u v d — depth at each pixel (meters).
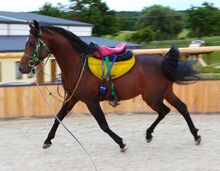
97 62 5.05
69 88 5.19
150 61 5.24
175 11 54.50
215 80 7.56
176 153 5.24
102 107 7.71
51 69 10.05
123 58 5.12
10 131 6.63
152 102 5.22
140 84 5.19
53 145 5.73
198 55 8.86
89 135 6.28
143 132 6.42
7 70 13.52
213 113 7.66
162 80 5.21
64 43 5.08
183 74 5.20
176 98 5.50
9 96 7.48
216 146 5.56
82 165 4.78
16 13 25.62
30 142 5.93
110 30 41.28
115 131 6.52
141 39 42.12
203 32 42.50
